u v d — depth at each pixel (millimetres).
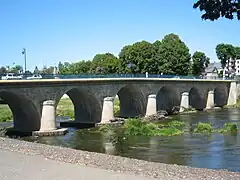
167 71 119625
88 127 62562
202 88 100438
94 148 41344
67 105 98938
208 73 178375
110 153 38031
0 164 21141
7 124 66375
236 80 112125
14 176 17906
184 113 85938
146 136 50156
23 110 54781
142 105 80375
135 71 119938
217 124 61250
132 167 20625
